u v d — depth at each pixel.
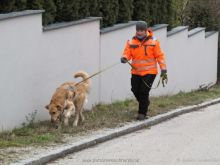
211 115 15.80
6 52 10.96
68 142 10.54
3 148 9.76
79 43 13.90
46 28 12.26
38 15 11.94
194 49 23.34
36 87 12.10
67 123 12.05
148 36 13.50
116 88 16.41
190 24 25.88
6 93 11.07
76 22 13.62
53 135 11.01
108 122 12.93
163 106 16.38
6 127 11.13
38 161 9.09
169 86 20.70
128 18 17.19
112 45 15.97
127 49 13.61
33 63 11.91
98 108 14.82
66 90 11.85
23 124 11.66
